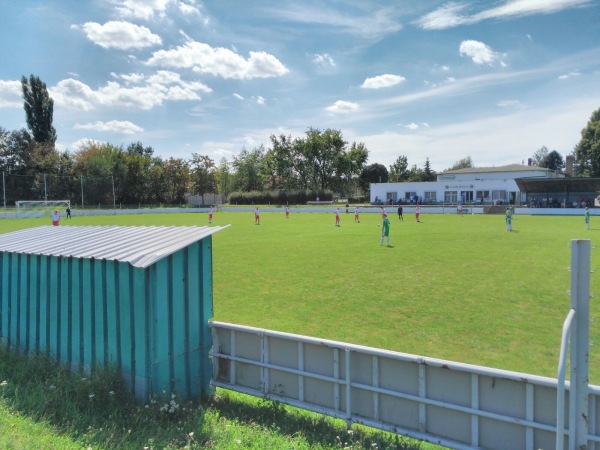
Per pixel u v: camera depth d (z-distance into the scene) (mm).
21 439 4027
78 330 5625
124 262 5020
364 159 89062
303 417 4977
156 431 4430
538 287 11875
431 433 4203
